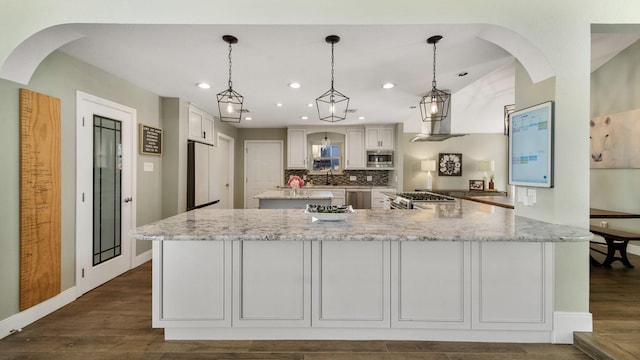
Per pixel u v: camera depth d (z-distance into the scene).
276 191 4.84
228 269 1.87
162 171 3.95
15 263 2.04
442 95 3.64
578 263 1.90
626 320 2.08
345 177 6.77
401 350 1.83
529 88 2.13
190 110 4.32
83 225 2.68
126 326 2.11
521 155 2.17
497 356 1.77
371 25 1.97
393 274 1.88
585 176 1.89
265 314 1.89
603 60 3.86
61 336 1.97
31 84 2.17
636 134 3.51
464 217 2.19
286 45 2.34
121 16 1.90
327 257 1.88
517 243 1.87
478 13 1.92
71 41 2.19
